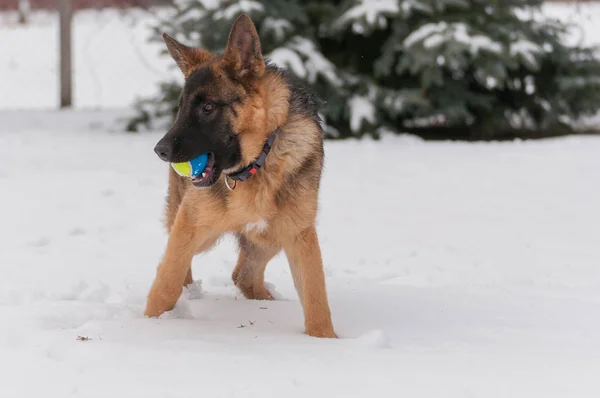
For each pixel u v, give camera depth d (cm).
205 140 526
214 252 851
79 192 1130
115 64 2820
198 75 535
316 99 602
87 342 478
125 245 857
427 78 1720
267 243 580
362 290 691
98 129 1903
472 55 1711
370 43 1875
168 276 565
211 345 483
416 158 1485
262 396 392
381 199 1121
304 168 554
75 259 786
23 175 1252
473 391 405
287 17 1747
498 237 916
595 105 1905
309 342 502
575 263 804
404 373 433
